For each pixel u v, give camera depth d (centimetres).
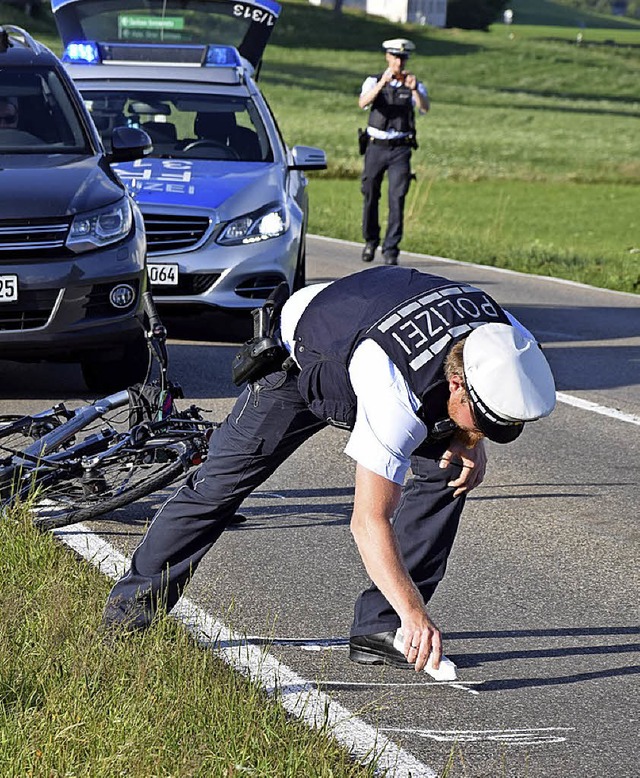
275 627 896
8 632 775
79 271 1473
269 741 655
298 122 9731
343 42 18212
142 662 733
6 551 926
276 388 765
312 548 1065
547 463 1392
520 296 2638
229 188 1934
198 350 1912
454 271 3008
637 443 1493
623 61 18000
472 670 842
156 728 656
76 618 803
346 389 699
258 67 2478
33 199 1477
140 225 1568
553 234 4469
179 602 929
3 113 1667
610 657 872
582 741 748
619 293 2753
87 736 648
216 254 1877
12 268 1447
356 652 842
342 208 4738
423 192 6019
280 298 783
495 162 7812
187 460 1051
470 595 982
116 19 2459
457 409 656
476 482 761
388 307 695
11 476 1051
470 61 17200
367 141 2952
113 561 981
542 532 1147
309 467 1323
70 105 1712
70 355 1505
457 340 670
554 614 948
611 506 1236
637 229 4756
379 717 762
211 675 746
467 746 734
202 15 2456
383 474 656
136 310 1526
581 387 1783
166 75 2191
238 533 1098
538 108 12950
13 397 1580
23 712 676
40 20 16175
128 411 1148
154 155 2041
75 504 1062
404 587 645
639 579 1031
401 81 2895
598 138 9938
